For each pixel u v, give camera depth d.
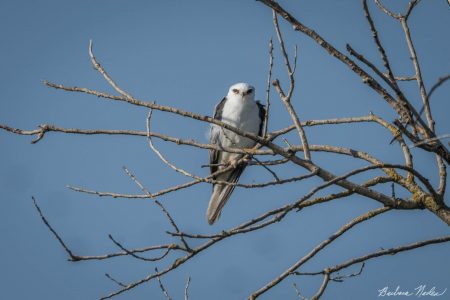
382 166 6.86
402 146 8.20
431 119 7.33
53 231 7.27
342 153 8.27
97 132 7.89
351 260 7.32
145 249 7.32
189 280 8.30
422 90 7.42
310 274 7.29
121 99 7.73
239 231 7.12
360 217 7.56
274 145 7.49
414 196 7.80
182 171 7.50
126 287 7.48
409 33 7.51
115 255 7.30
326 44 7.08
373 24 6.65
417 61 7.46
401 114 7.05
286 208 6.98
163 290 8.09
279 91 7.55
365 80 7.08
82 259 7.26
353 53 6.77
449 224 7.53
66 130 7.93
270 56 7.57
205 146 7.85
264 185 7.04
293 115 7.49
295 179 7.03
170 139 7.83
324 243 7.38
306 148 7.41
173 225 7.16
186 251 7.31
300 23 7.09
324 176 7.36
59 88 7.80
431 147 6.91
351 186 7.64
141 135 7.83
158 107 7.73
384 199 7.66
